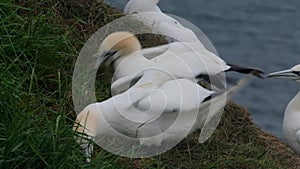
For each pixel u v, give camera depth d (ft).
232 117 48.37
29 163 33.37
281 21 123.03
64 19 50.03
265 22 121.90
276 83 93.71
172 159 41.34
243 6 126.93
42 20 44.52
